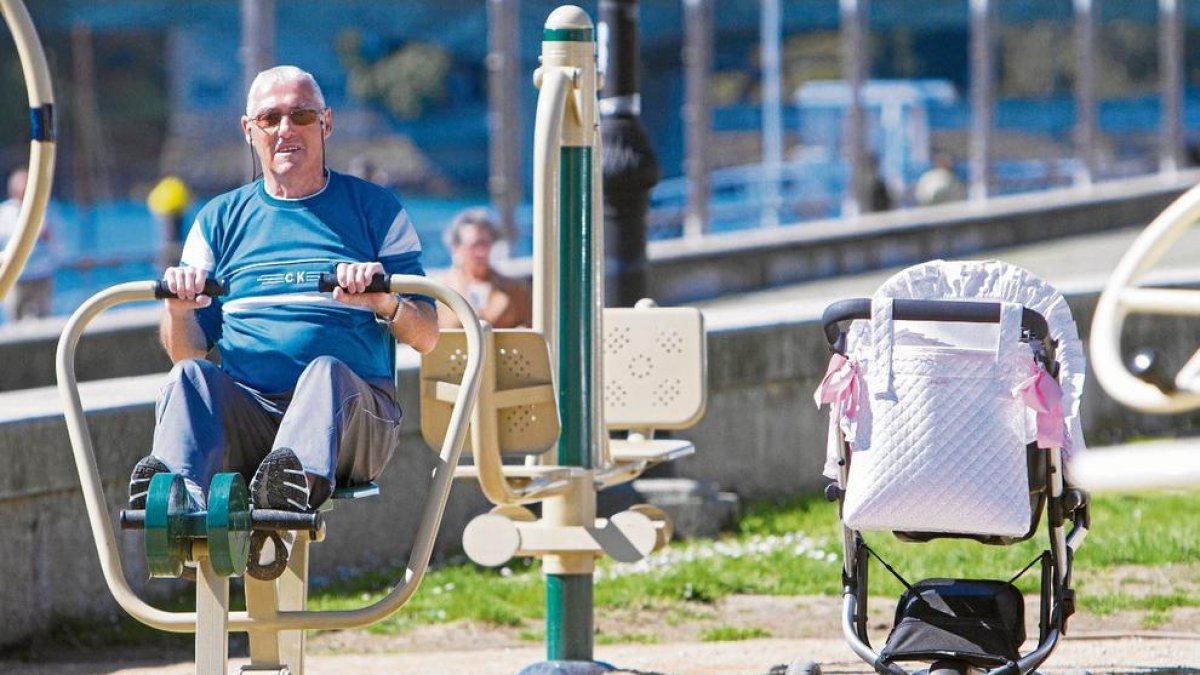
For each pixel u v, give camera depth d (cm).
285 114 2078
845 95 16725
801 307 4619
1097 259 10094
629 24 3638
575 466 2495
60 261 8919
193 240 2103
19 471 3172
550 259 2403
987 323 2072
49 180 1789
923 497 2058
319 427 1911
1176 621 2948
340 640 3184
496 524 2489
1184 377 1363
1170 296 1378
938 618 2109
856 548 2197
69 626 3256
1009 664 2055
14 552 3161
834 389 2108
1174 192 12338
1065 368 2119
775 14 13550
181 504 1812
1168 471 970
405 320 2008
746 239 9794
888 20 18588
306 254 2072
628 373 2775
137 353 6625
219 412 1950
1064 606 2145
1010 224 11119
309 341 2041
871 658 2103
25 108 19862
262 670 2011
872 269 10306
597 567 3588
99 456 3319
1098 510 3928
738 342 4225
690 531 3888
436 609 3372
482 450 2270
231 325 2072
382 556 3756
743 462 4238
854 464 2095
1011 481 2059
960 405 2069
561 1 18650
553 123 2392
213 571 1841
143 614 1894
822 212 13850
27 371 6394
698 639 3038
